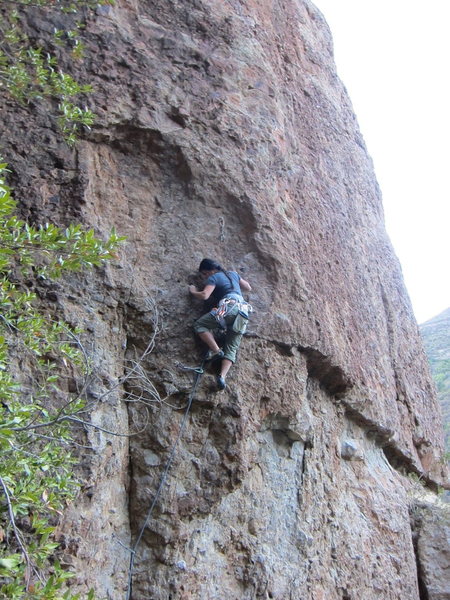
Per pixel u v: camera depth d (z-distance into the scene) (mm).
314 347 7379
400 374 10914
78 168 6266
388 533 8500
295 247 7582
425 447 11453
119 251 6285
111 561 5582
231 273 6555
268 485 6855
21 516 4605
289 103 9125
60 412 4062
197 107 7277
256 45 8367
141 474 5953
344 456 8453
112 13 7148
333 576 7266
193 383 6215
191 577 5922
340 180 9891
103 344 5848
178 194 6922
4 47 6180
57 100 6398
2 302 4492
